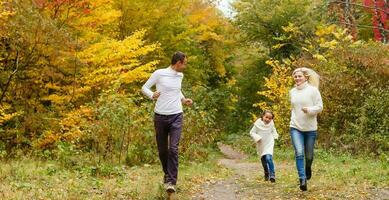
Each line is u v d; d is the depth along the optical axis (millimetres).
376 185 7863
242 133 31562
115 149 11539
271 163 9219
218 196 7328
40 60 13352
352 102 16828
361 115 15664
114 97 11797
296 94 7570
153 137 12078
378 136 14586
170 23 20828
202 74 26031
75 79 13852
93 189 7086
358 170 9969
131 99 12062
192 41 24219
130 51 14266
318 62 19297
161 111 6797
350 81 16938
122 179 8234
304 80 7578
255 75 33312
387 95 15445
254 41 32562
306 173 7691
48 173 8414
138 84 17547
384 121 14891
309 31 29000
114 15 15000
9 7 12273
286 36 30531
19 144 12695
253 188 8125
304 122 7488
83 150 11820
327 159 13914
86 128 12133
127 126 11523
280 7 29812
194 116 13734
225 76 33500
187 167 11648
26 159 10562
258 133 9586
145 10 19750
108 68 13773
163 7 20516
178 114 6809
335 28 25016
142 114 12234
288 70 23141
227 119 32438
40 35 12641
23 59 13258
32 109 13656
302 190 7473
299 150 7449
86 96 14648
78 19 14539
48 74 13320
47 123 13383
